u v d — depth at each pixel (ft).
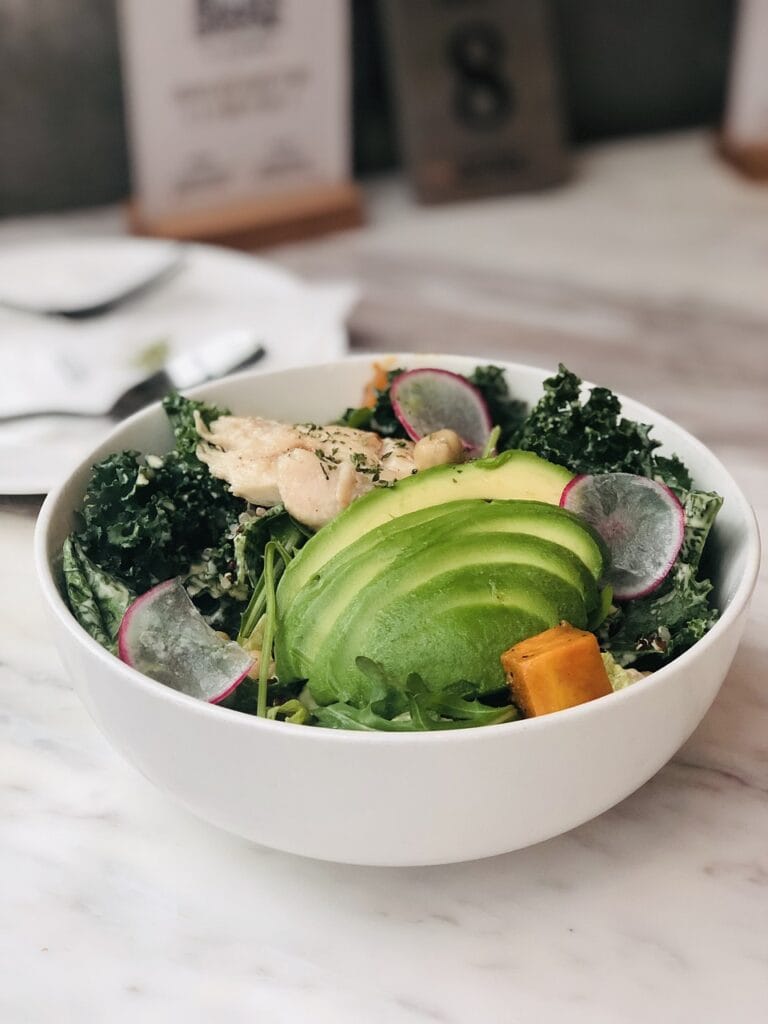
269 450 2.39
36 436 3.26
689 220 5.04
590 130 5.66
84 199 5.19
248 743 1.73
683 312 4.37
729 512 2.21
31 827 2.16
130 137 5.08
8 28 4.70
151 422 2.54
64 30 4.76
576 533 2.02
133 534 2.27
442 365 2.67
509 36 5.02
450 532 1.94
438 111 5.06
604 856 2.08
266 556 2.14
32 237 4.97
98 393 3.53
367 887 2.04
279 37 4.69
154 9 4.47
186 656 2.03
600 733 1.76
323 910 2.00
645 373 3.95
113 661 1.83
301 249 4.90
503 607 1.91
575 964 1.90
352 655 1.90
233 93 4.74
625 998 1.85
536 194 5.26
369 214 5.17
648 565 2.17
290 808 1.80
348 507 2.08
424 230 5.02
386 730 1.84
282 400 2.67
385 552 1.93
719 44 5.56
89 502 2.32
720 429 3.59
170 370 3.51
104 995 1.86
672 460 2.34
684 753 2.30
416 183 5.15
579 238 4.91
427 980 1.88
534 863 2.07
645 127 5.73
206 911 2.00
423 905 2.00
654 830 2.13
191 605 2.14
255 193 4.98
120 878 2.06
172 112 4.69
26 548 2.90
